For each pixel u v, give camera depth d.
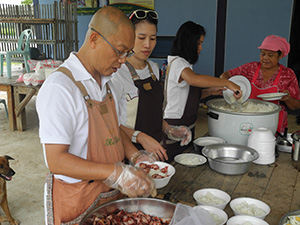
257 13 5.34
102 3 6.73
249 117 1.97
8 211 2.40
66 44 5.84
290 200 1.43
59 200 1.17
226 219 1.18
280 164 1.84
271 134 1.85
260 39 5.42
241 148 1.84
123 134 1.52
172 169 1.58
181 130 1.97
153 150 1.52
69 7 5.77
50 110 1.00
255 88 2.64
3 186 2.30
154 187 1.09
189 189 1.51
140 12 1.63
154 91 1.81
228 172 1.67
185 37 2.11
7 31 6.23
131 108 1.74
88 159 1.14
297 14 5.14
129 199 1.17
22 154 3.83
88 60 1.13
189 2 5.81
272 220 1.28
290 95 2.55
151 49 1.72
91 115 1.12
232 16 5.52
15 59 5.57
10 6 6.03
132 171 1.05
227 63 5.75
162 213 1.17
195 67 6.00
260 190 1.52
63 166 1.01
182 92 2.18
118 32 1.03
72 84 1.08
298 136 1.79
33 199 2.81
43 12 5.85
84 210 1.18
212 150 1.84
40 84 4.41
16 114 4.62
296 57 5.38
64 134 1.01
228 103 2.30
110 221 1.09
